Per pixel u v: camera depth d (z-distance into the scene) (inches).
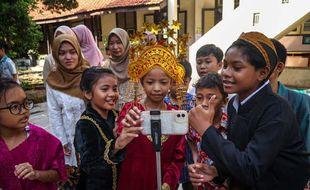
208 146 53.6
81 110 110.3
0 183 66.6
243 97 57.8
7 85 65.4
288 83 355.9
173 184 72.7
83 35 149.4
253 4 282.0
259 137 51.7
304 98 75.0
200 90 84.9
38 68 664.4
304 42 342.0
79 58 112.5
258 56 53.0
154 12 466.0
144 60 70.4
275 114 52.4
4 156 66.1
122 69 132.1
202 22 474.6
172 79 78.1
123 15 525.3
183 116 58.1
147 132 59.7
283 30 269.7
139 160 72.2
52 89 111.0
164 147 72.7
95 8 502.3
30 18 340.2
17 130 68.4
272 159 50.9
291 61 352.2
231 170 50.9
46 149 72.0
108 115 83.7
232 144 52.9
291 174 53.9
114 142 71.6
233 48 54.6
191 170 62.3
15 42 336.5
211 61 118.2
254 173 50.0
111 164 69.2
